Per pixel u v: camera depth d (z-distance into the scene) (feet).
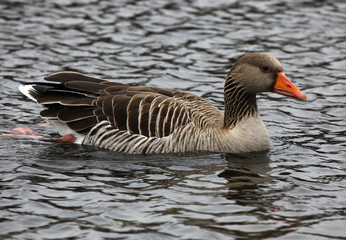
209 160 49.62
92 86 53.47
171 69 71.20
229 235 36.99
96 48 76.02
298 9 91.71
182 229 37.63
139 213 39.68
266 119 60.70
